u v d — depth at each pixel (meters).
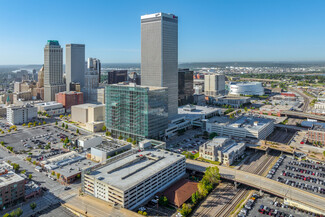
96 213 190.38
